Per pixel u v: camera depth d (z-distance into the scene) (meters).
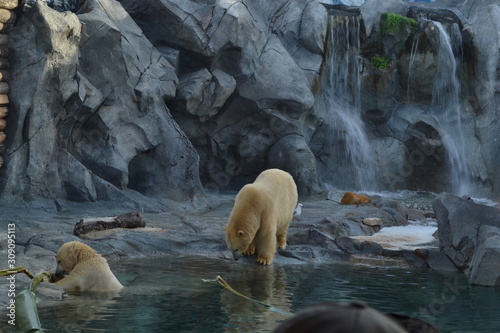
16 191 10.25
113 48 11.59
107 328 4.65
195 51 13.48
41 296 5.47
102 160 11.48
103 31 11.47
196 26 13.33
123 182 11.60
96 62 11.46
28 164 10.32
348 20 16.30
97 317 4.97
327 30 16.02
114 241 8.23
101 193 11.18
